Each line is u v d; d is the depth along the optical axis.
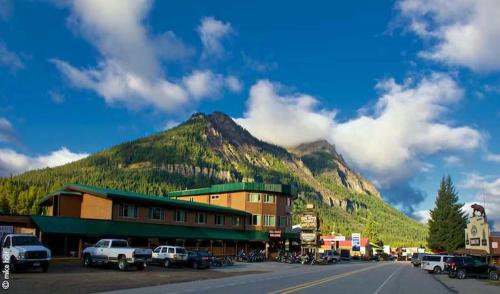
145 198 58.66
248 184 81.62
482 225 74.62
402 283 34.69
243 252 70.62
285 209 84.75
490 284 39.09
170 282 29.58
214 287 26.12
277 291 24.17
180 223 65.06
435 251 106.12
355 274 45.66
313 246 82.12
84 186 57.09
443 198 104.25
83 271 35.59
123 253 38.31
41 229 44.47
